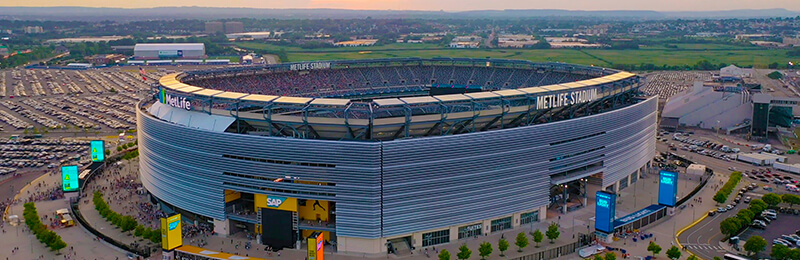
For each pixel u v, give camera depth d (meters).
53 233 185.12
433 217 185.12
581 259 176.38
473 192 189.25
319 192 179.50
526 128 194.50
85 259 179.12
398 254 181.25
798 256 169.38
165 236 175.62
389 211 178.75
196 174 194.88
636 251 181.25
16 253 183.62
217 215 192.50
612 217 186.50
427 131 196.12
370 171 174.62
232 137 184.12
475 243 188.88
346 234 180.75
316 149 176.12
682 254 179.25
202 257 174.62
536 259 176.50
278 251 183.00
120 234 198.12
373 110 188.12
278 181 181.88
